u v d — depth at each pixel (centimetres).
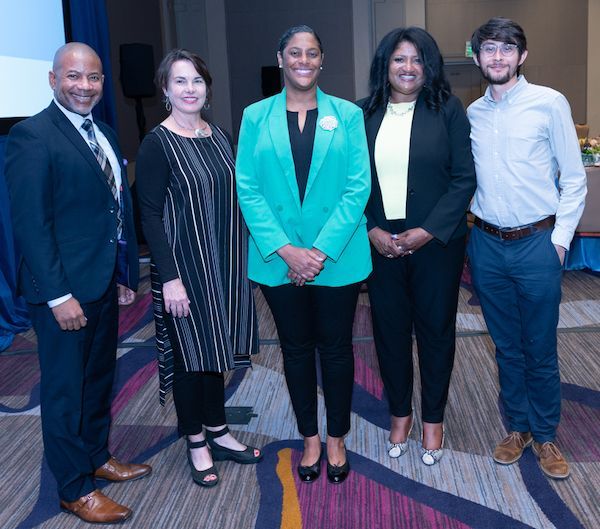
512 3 922
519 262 239
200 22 907
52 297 204
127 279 240
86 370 240
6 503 247
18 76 409
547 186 235
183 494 247
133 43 698
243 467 264
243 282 239
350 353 246
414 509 232
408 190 238
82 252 216
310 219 229
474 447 273
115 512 230
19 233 204
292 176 226
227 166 234
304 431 252
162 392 244
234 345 240
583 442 272
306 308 240
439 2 924
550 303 240
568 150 230
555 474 246
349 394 250
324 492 245
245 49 920
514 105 232
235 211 235
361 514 230
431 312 248
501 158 234
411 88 235
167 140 225
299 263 221
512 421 265
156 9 824
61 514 238
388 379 264
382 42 237
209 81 231
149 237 226
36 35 433
